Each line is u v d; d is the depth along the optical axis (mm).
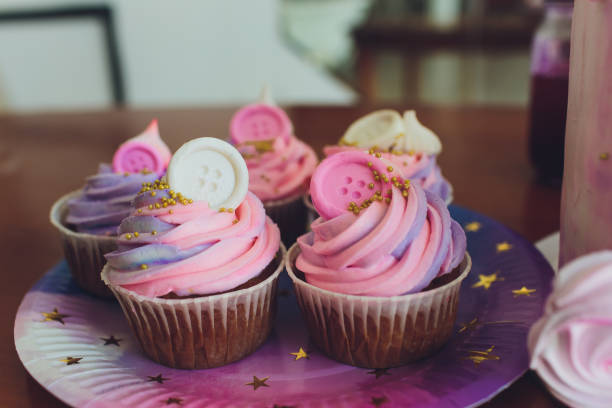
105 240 338
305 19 1229
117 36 896
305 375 297
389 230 294
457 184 448
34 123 605
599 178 249
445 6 1083
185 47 954
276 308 328
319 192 309
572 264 240
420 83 1033
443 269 298
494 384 263
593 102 247
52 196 453
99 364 296
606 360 241
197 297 298
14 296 347
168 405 268
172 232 300
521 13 1010
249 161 402
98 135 557
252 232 311
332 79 1136
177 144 508
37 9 844
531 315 302
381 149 373
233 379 296
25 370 290
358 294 291
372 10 1182
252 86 1059
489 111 598
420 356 300
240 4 982
